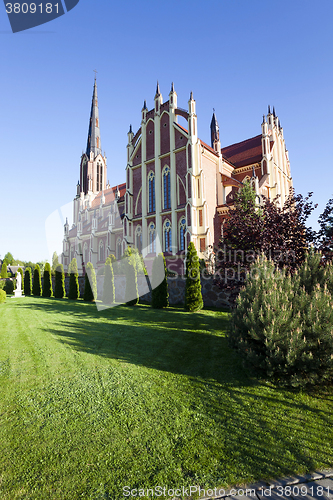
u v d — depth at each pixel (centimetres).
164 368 799
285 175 4038
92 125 6519
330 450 486
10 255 8525
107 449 472
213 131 5697
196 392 664
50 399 629
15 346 1002
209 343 996
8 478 409
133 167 3712
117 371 777
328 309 640
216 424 548
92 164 6309
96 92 6750
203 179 2925
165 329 1215
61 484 400
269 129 3828
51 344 1017
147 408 597
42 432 512
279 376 682
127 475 418
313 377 627
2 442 484
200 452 471
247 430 533
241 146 4119
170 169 3203
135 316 1530
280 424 552
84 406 601
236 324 786
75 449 470
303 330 654
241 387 686
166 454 464
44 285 3089
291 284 780
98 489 393
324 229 1162
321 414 583
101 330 1216
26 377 739
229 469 437
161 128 3384
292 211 1331
